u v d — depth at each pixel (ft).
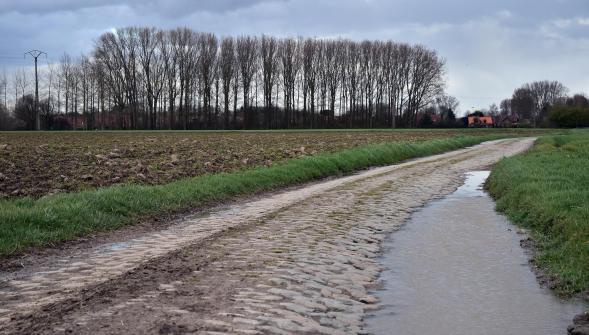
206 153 95.96
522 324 19.06
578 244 27.40
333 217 40.24
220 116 356.59
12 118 346.13
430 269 26.45
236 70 353.10
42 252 28.58
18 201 37.76
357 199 50.39
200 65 346.13
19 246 28.43
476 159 105.40
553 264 26.12
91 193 41.06
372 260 28.09
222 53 349.00
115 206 38.58
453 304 21.20
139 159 82.94
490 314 20.06
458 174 75.92
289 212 42.37
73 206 35.86
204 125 350.64
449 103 470.80
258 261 26.27
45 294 20.83
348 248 30.30
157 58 345.51
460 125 398.83
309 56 364.58
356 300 21.39
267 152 98.99
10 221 31.19
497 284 23.90
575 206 35.09
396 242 32.65
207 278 22.98
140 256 27.17
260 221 38.11
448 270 26.27
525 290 23.04
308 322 18.40
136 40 339.98
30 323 17.30
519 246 31.37
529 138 220.02
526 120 492.13
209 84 349.20
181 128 349.41
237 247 29.43
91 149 104.73
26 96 345.92
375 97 386.11
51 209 34.40
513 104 531.91
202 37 347.77
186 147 113.39
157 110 351.87
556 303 21.38
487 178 67.36
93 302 19.48
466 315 19.94
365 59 379.14
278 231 34.35
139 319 17.58
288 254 28.02
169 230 35.06
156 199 42.83
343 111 380.78
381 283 24.00
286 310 19.38
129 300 19.71
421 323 19.06
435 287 23.44
